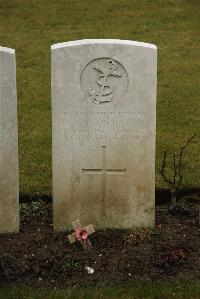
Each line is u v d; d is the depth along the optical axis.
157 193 3.42
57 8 6.37
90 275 2.79
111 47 2.92
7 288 2.72
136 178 3.05
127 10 6.31
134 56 2.93
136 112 2.98
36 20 6.09
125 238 2.99
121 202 3.08
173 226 3.11
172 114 4.41
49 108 4.49
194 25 5.98
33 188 3.46
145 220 3.10
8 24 5.99
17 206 3.04
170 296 2.67
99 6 6.41
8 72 2.90
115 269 2.82
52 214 3.24
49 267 2.82
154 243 2.96
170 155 3.84
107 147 3.02
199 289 2.70
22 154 3.86
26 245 2.96
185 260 2.87
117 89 2.96
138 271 2.81
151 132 3.01
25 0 6.62
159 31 5.82
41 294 2.68
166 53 5.37
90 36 5.67
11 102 2.93
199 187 3.46
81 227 2.98
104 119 2.99
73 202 3.07
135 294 2.69
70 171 3.03
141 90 2.96
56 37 5.68
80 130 2.99
